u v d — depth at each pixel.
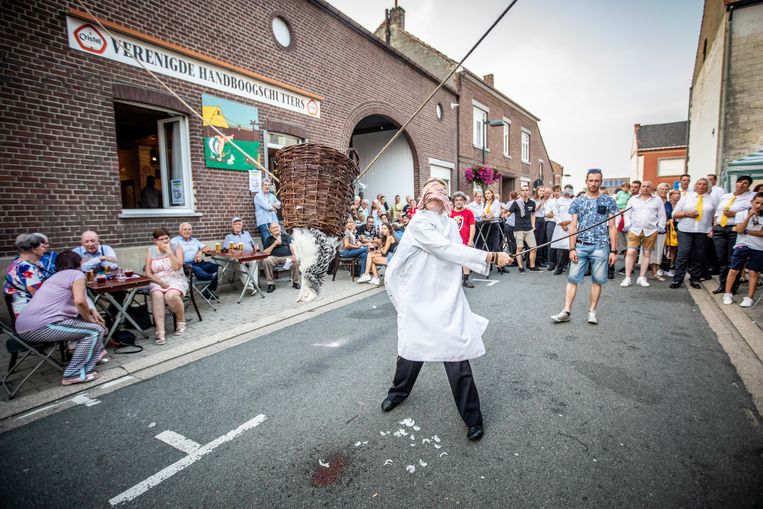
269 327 5.28
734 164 8.25
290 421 2.94
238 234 7.38
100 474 2.43
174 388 3.56
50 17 5.38
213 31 7.41
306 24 9.46
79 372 3.72
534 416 2.88
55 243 5.52
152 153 7.95
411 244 2.75
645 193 7.05
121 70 6.12
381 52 12.30
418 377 3.60
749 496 2.04
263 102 8.43
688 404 2.97
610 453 2.43
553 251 9.34
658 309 5.59
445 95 16.28
